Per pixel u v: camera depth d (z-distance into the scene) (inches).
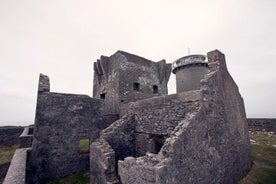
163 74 672.4
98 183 282.5
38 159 379.2
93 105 478.0
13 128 657.0
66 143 419.5
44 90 411.5
